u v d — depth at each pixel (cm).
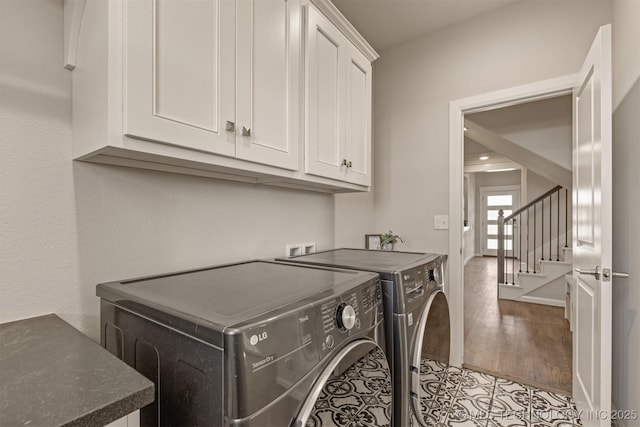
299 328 70
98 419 46
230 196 148
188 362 64
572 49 198
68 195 98
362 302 97
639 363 135
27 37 91
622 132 163
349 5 216
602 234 129
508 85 217
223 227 145
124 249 110
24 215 89
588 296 152
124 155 92
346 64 169
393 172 266
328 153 155
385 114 272
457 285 234
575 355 179
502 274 436
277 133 125
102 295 93
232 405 56
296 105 134
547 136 297
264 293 85
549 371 221
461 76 235
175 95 90
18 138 89
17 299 88
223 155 105
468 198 868
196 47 95
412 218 256
